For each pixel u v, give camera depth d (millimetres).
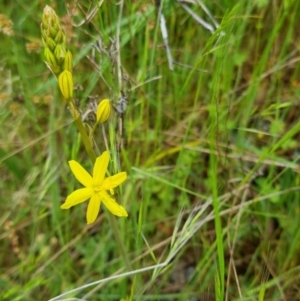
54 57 124
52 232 239
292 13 238
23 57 255
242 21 222
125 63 244
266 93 253
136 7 225
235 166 244
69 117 249
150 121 255
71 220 245
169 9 226
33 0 255
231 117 251
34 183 257
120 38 231
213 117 174
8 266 250
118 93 195
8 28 208
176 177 242
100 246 236
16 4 254
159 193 248
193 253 248
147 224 236
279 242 224
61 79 123
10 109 229
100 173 131
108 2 215
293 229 229
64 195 255
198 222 208
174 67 241
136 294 222
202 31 242
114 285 237
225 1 234
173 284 242
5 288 234
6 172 261
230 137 247
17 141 256
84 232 237
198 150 234
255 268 232
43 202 246
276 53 252
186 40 241
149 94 223
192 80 247
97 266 242
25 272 238
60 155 245
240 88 236
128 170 217
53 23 121
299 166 224
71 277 242
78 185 245
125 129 231
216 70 191
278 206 241
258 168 240
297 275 221
